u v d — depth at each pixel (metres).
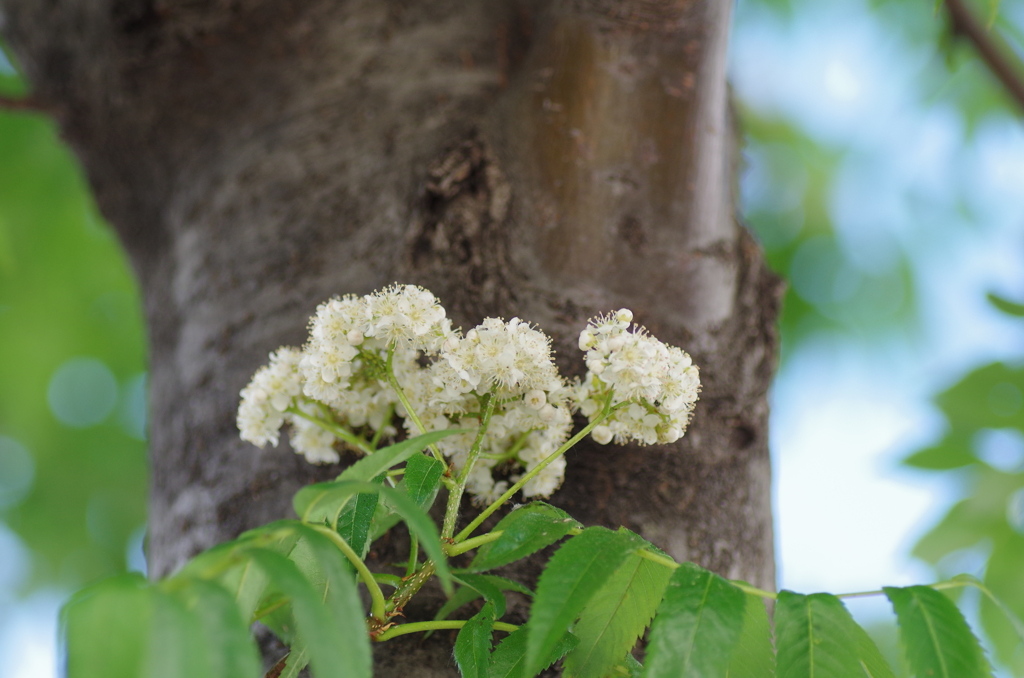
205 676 0.55
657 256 0.70
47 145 1.21
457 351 0.63
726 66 0.71
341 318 0.64
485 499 0.65
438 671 0.64
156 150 0.78
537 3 0.74
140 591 0.55
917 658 0.58
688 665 0.58
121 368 1.39
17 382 1.33
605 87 0.70
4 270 1.26
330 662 0.56
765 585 0.69
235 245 0.73
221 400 0.71
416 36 0.75
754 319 0.72
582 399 0.64
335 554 0.58
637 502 0.67
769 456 0.71
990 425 1.02
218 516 0.69
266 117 0.76
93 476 1.38
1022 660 0.97
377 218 0.71
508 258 0.69
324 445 0.66
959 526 1.00
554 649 0.61
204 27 0.77
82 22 0.79
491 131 0.71
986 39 0.91
